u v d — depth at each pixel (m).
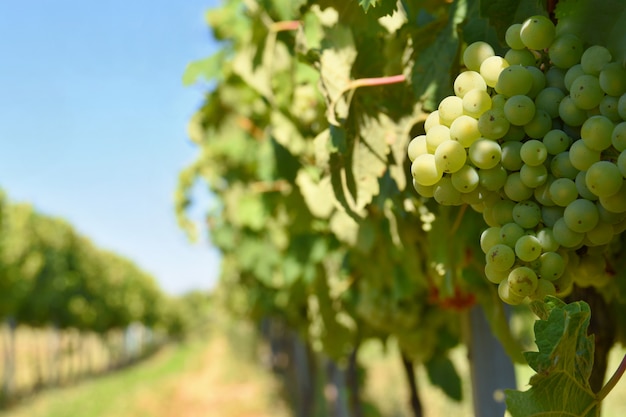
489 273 1.17
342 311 4.18
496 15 1.29
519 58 1.20
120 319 48.44
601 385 1.77
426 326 3.67
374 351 18.67
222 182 5.96
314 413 13.21
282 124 3.05
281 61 2.67
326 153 1.72
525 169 1.13
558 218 1.13
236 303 15.01
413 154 1.27
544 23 1.14
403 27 1.68
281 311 9.96
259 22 2.69
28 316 28.78
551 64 1.20
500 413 2.63
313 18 1.97
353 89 1.73
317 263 4.12
